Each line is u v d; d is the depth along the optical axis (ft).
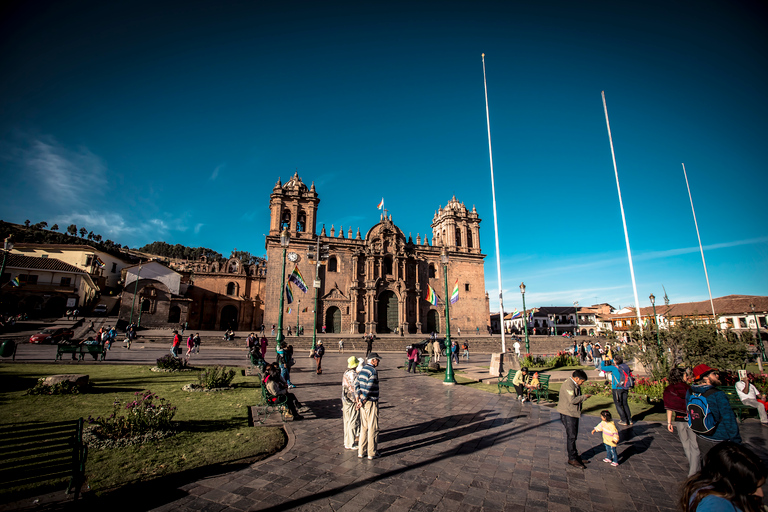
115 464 23.90
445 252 65.05
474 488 22.27
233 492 20.85
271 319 171.12
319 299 180.04
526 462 26.63
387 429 33.91
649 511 19.83
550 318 287.89
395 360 99.96
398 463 25.82
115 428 28.35
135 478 22.07
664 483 23.41
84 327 149.79
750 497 9.01
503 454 28.12
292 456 26.58
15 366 63.87
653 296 78.79
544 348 164.96
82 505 18.90
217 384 49.85
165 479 22.17
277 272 176.14
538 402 46.32
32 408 36.22
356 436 28.73
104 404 38.14
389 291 195.31
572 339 173.68
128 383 51.34
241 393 47.24
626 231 77.00
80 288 201.46
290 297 92.79
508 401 47.21
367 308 185.16
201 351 110.11
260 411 38.27
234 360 86.74
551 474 24.59
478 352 150.82
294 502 19.93
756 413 42.70
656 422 38.42
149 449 26.61
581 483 23.29
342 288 186.50
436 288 205.87
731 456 9.40
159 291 169.99
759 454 30.22
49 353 86.38
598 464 26.50
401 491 21.59
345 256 190.49
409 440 30.89
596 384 60.34
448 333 62.23
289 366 53.52
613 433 26.48
